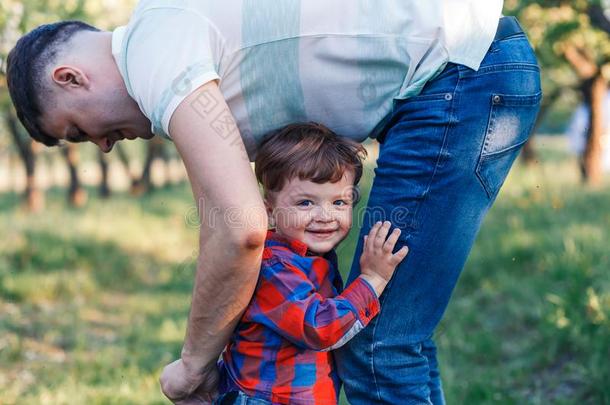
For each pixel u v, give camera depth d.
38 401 4.40
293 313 1.96
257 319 2.02
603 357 4.06
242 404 2.06
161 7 1.89
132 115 2.04
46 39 2.02
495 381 4.25
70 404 4.33
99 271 9.37
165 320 6.76
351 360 2.08
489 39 1.99
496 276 6.38
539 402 3.88
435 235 1.99
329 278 2.12
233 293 1.88
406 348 2.07
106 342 6.25
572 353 4.43
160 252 10.93
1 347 5.88
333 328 1.95
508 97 1.97
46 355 5.82
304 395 2.04
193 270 8.78
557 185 10.81
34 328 6.70
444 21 1.96
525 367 4.41
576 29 5.44
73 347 6.11
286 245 2.08
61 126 2.06
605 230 6.74
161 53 1.84
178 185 24.36
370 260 2.00
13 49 2.04
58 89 2.00
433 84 1.98
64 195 22.66
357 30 1.93
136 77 1.88
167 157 23.97
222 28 1.89
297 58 1.93
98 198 20.44
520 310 5.40
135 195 20.34
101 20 6.39
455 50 1.96
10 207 18.38
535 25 5.52
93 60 2.00
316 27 1.92
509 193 10.05
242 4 1.90
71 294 8.33
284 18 1.90
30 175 15.66
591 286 4.95
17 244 9.82
